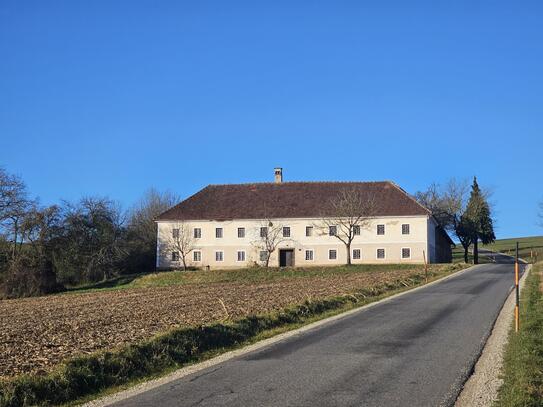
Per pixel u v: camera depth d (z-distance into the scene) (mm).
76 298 42469
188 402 10016
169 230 74875
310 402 9695
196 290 41625
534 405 8961
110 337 17703
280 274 61156
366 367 12461
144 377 12742
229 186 80062
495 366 12242
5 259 62219
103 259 69562
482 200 84812
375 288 33062
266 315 20953
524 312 20484
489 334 16609
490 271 49000
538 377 10625
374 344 15422
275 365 13000
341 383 11016
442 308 23484
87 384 11781
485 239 85562
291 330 19078
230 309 25172
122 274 73500
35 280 57219
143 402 10211
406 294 30328
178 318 22500
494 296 27844
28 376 11469
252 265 73562
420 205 72812
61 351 15320
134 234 76750
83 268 68438
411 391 10320
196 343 15852
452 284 36125
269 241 73562
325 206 74812
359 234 72875
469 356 13461
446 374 11633
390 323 19469
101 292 49312
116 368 12844
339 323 20078
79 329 20875
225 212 75562
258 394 10352
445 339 15938
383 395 10070
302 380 11352
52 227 66625
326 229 73250
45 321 24938
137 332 18656
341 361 13203
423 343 15383
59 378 11492
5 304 39969
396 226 72125
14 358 14469
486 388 10398
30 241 65188
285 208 75250
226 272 63969
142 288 51375
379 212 72750
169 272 66812
